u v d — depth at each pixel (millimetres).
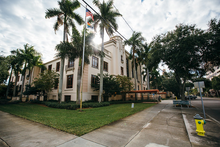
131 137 4535
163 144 3930
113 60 26609
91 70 20938
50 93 23312
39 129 5535
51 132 5113
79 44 14016
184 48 10562
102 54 17250
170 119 7484
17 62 22891
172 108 12695
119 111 10719
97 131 5230
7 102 20812
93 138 4441
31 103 21359
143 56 26938
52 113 9906
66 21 16906
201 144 3906
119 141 4176
